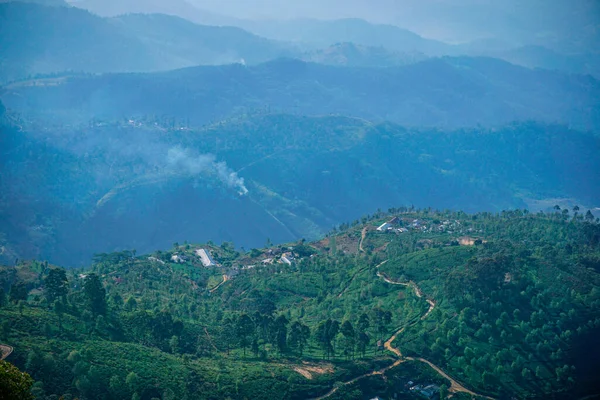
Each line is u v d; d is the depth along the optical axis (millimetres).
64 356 199125
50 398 178500
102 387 192250
